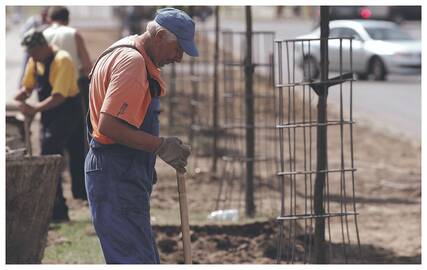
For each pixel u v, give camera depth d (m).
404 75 48.97
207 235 16.02
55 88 16.59
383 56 47.09
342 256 15.41
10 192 12.32
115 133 9.26
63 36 17.73
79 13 97.62
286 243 15.59
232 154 24.61
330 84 12.20
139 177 9.64
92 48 56.88
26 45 16.53
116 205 9.58
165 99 32.62
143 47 9.50
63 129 17.02
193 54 9.52
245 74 18.12
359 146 28.48
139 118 9.41
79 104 17.12
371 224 17.95
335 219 18.31
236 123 29.53
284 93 34.50
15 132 17.77
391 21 74.25
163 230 16.14
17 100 16.73
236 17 74.19
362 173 23.75
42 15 21.77
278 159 24.30
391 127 32.44
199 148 25.64
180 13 9.55
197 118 30.17
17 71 41.22
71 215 17.62
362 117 34.75
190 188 20.75
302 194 20.25
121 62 9.34
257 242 15.80
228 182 21.28
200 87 36.19
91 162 9.66
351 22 48.34
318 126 12.27
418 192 21.20
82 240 15.48
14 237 12.43
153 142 9.41
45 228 12.76
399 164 25.34
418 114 35.78
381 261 15.12
